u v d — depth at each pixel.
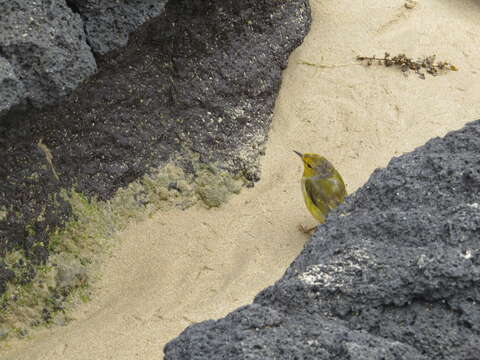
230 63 9.80
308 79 10.75
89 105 8.31
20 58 6.61
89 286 8.08
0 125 7.28
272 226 8.95
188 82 9.38
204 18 9.40
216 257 8.52
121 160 8.69
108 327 7.54
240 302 7.68
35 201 7.84
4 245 7.55
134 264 8.40
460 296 3.39
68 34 6.89
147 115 8.96
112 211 8.55
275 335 3.27
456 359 3.25
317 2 11.72
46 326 7.71
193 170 9.24
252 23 10.15
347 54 11.11
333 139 10.15
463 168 4.01
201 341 3.31
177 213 9.02
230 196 9.40
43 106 6.97
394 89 10.73
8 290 7.55
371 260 3.59
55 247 7.98
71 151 8.25
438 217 3.76
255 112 10.06
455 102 10.66
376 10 11.77
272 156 9.97
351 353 3.12
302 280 3.57
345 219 4.06
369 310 3.46
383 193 4.09
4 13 6.49
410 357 3.20
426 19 11.91
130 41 8.32
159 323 7.51
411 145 10.00
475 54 11.48
